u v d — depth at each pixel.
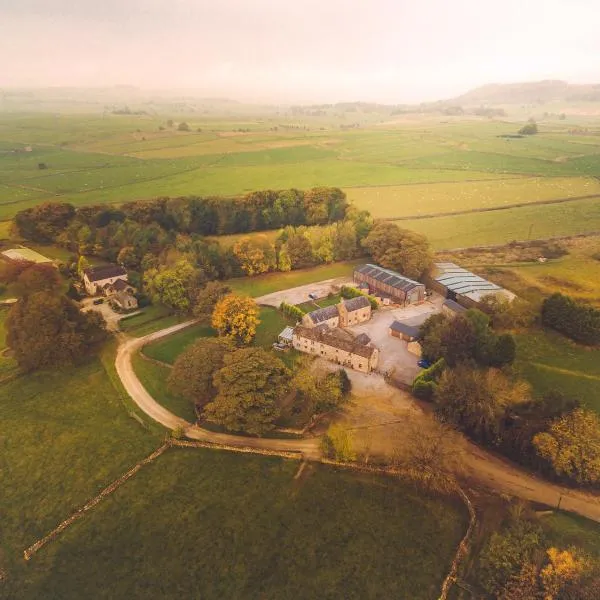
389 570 65.38
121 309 140.38
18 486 79.94
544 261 171.25
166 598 62.41
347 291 147.62
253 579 64.62
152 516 73.94
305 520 72.81
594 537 68.38
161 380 106.88
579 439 77.50
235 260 165.00
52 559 67.62
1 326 130.25
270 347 120.38
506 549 64.06
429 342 110.50
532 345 117.31
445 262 169.38
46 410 98.19
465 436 88.69
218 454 85.69
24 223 189.75
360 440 87.69
